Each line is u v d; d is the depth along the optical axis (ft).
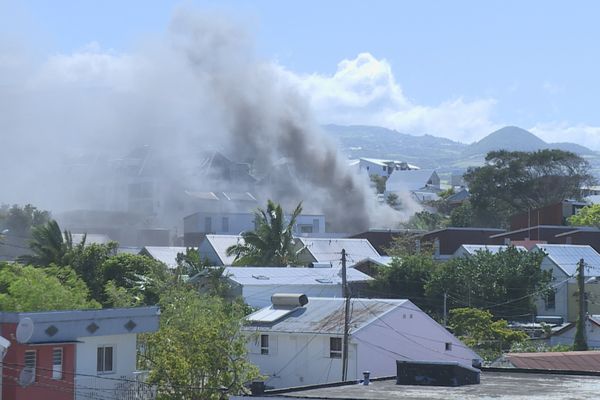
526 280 437.17
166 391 216.54
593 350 331.77
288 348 288.92
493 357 315.78
